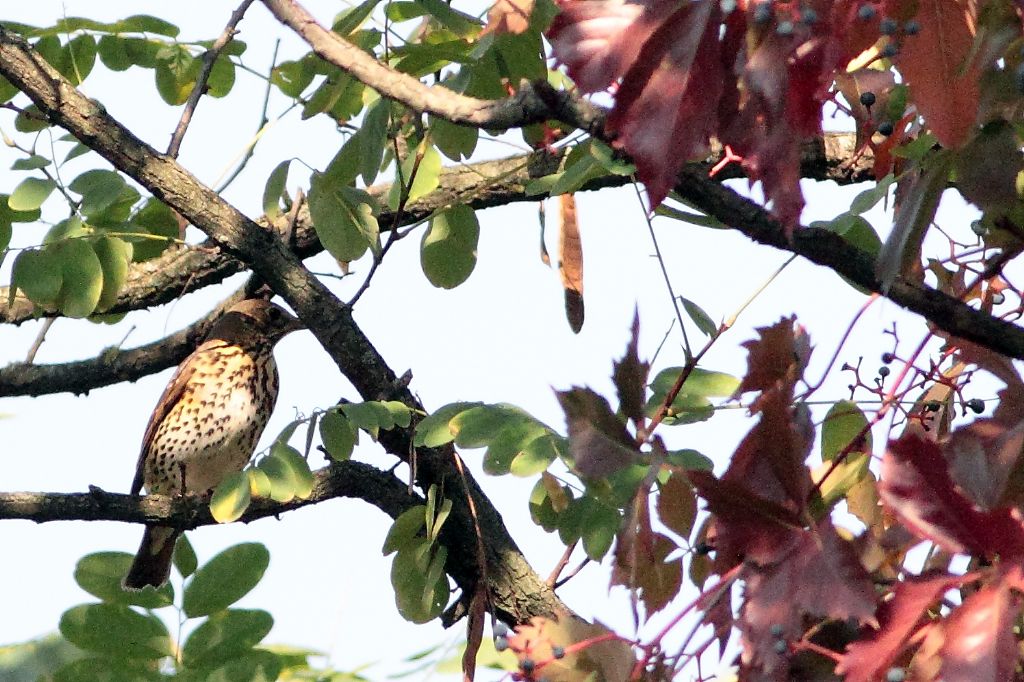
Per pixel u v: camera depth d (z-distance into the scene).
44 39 11.38
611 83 4.49
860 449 5.98
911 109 6.57
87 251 10.23
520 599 9.45
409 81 6.14
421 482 9.76
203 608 8.15
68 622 8.01
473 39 7.97
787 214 4.49
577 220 8.96
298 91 11.62
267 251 10.02
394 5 9.31
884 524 6.21
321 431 8.93
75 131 9.88
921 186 5.26
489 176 11.82
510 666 8.57
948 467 4.57
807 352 5.55
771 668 4.47
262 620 8.15
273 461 9.00
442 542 9.66
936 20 4.57
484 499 9.85
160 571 8.49
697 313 8.04
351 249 9.41
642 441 4.96
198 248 11.31
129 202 11.16
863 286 6.90
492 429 7.77
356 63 6.18
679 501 5.76
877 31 4.69
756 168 4.53
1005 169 5.12
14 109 9.88
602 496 7.32
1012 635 3.84
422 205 11.81
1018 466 4.57
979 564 4.29
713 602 4.85
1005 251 5.96
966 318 6.00
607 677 5.12
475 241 10.01
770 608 4.53
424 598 9.10
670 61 4.48
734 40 4.55
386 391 9.81
